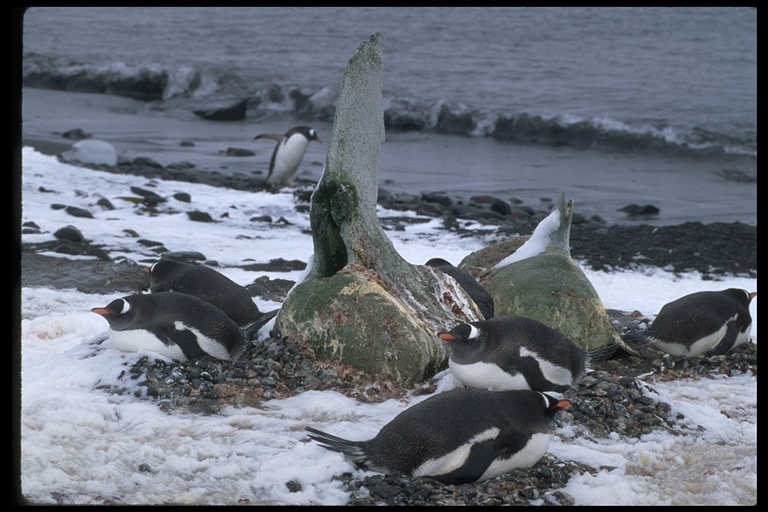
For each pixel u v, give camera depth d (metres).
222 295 8.94
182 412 7.09
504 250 9.93
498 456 5.96
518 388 7.34
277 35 58.09
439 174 27.88
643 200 24.34
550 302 8.87
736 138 34.28
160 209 17.70
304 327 8.05
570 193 25.19
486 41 52.91
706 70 44.72
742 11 54.91
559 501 5.86
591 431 7.03
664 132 34.72
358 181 8.36
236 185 22.17
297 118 42.34
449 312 8.42
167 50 54.38
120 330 7.88
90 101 44.84
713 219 21.75
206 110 40.75
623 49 49.50
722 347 9.06
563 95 40.97
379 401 7.50
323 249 8.53
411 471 5.99
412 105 39.38
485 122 37.72
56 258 13.10
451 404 6.07
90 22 63.50
